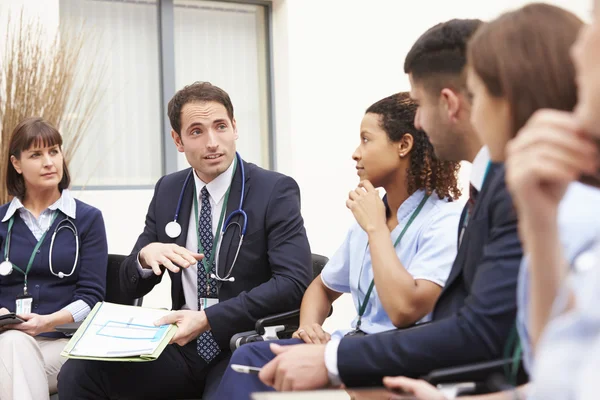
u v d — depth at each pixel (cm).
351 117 503
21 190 282
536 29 96
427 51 146
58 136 280
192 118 237
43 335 269
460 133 145
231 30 489
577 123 70
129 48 454
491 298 118
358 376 133
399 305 171
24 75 364
